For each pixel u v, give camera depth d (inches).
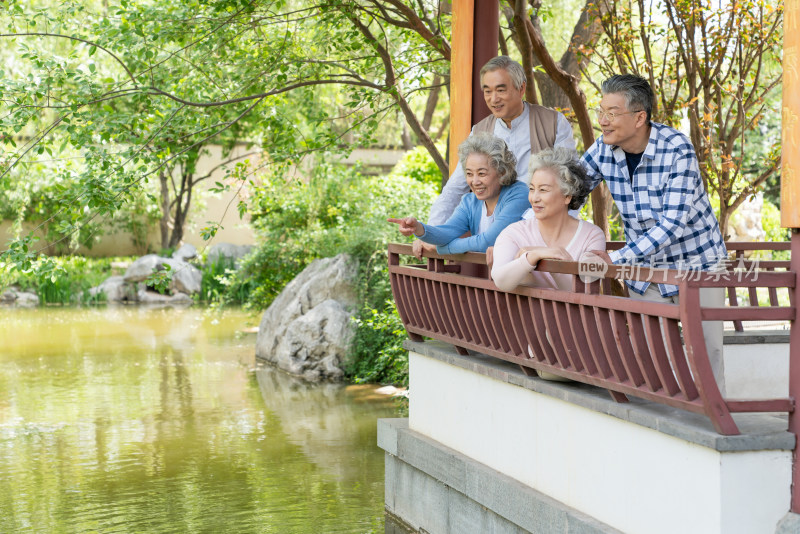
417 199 542.0
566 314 152.4
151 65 317.4
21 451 324.2
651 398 134.6
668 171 145.3
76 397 422.0
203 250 323.6
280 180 406.6
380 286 480.4
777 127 552.7
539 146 194.4
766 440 122.9
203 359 533.3
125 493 271.4
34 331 653.9
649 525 136.4
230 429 357.1
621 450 142.6
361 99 364.5
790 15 127.3
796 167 125.6
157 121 317.4
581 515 151.3
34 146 283.4
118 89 321.4
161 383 457.1
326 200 630.5
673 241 147.6
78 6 320.2
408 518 219.0
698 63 308.7
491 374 180.4
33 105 281.7
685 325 120.9
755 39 307.7
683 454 129.3
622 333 137.1
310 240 608.7
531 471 168.4
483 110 230.4
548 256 150.7
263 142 381.1
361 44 356.8
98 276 903.7
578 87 327.3
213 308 710.5
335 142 372.2
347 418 377.1
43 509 256.4
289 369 486.3
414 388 222.5
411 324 223.8
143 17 319.3
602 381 144.6
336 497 264.8
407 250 217.9
